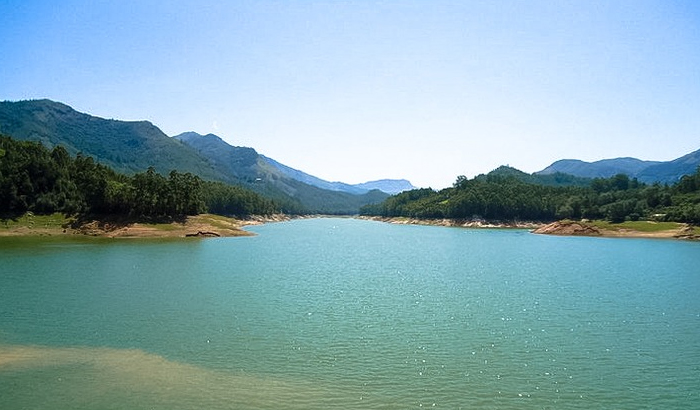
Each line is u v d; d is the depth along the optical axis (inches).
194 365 1309.1
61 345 1467.8
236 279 2696.9
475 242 6166.3
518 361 1371.8
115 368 1283.2
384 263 3703.3
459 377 1244.5
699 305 2117.4
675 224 7199.8
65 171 5969.5
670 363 1371.8
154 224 5767.7
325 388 1162.6
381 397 1117.1
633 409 1080.2
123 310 1903.3
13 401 1077.1
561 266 3548.2
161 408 1045.2
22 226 5172.2
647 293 2400.3
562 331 1683.1
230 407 1053.2
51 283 2440.9
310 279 2760.8
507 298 2252.7
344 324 1742.1
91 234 5260.8
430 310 1980.8
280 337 1569.9
